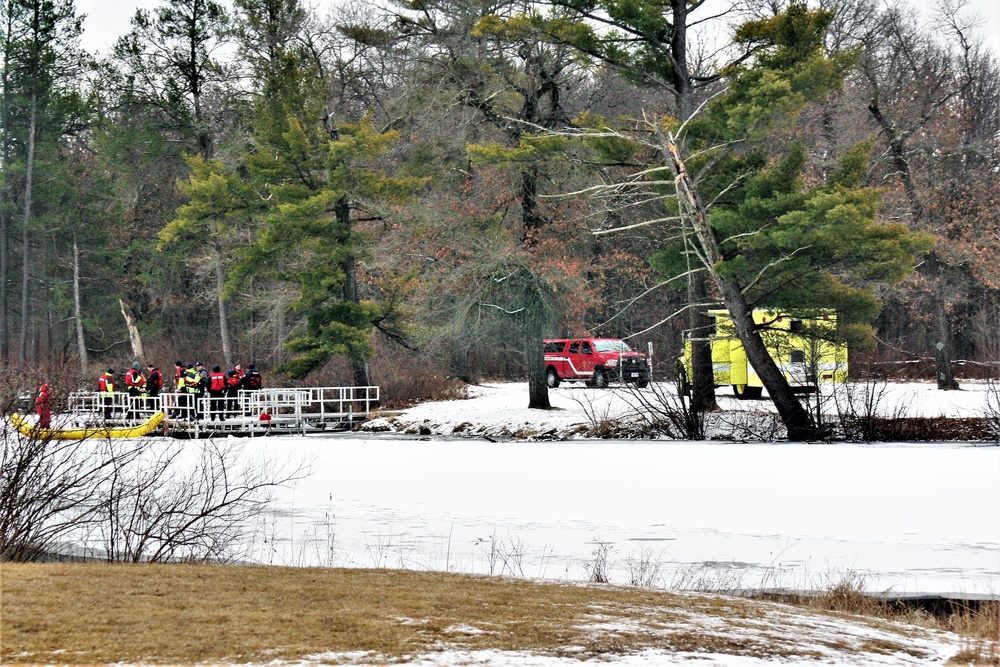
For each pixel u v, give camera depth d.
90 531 40.16
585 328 124.88
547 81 105.19
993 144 145.50
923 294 143.75
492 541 47.94
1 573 27.30
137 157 186.38
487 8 105.00
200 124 167.75
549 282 98.56
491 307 101.19
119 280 188.75
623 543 48.84
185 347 186.62
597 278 115.38
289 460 79.00
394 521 55.09
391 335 129.50
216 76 168.88
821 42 84.88
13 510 37.69
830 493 62.47
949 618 32.50
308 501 61.97
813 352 87.50
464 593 27.17
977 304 156.12
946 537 49.81
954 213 126.25
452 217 102.62
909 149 126.25
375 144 117.38
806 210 78.38
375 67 137.88
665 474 70.81
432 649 20.23
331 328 118.12
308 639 20.66
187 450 83.88
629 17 89.44
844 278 94.19
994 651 24.06
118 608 23.06
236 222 132.00
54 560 36.34
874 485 64.81
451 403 123.06
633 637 22.06
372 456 82.44
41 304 193.38
